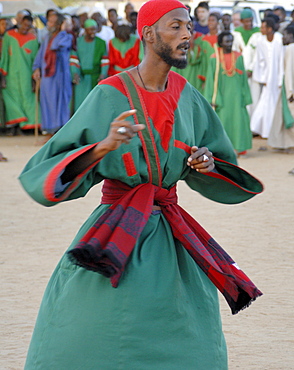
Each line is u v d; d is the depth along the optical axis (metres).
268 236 12.03
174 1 5.13
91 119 5.05
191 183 5.93
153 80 5.26
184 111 5.41
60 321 5.03
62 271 5.28
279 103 22.89
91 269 4.71
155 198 5.28
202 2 26.95
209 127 5.75
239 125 21.72
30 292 9.09
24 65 26.69
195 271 5.28
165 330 4.96
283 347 7.43
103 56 25.47
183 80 5.55
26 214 13.90
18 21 26.78
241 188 5.75
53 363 4.98
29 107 27.08
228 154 5.82
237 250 11.05
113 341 4.88
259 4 35.53
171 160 5.25
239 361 7.04
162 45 5.12
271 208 14.42
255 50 26.02
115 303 4.89
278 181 17.66
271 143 23.31
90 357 4.89
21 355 7.19
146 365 4.90
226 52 21.61
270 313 8.42
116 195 5.30
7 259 10.59
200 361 5.05
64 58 24.64
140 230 4.94
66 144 4.99
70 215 13.85
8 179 17.88
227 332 7.86
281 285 9.38
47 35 24.78
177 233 5.25
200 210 14.23
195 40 24.14
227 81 21.55
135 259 5.00
